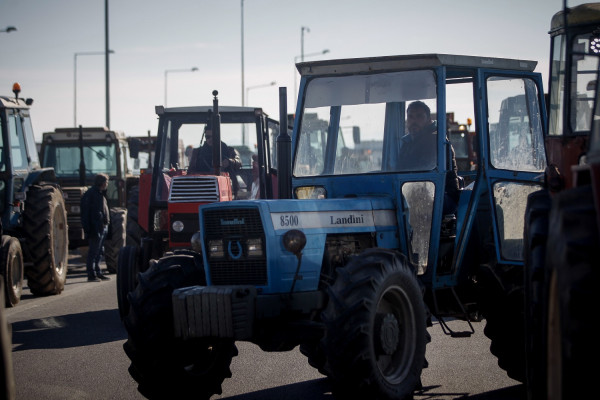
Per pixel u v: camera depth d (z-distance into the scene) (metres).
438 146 6.80
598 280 3.58
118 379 7.48
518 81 7.55
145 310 6.05
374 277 5.75
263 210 6.01
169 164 12.05
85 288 14.52
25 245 13.34
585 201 3.85
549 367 4.34
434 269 6.86
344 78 7.16
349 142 7.11
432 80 6.91
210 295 5.69
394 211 6.87
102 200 15.62
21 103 13.90
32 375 7.68
